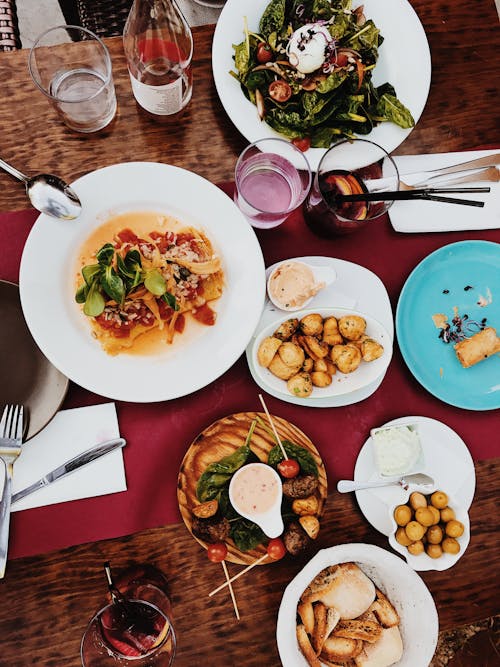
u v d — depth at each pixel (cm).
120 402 60
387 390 64
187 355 59
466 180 64
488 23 68
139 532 59
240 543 58
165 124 63
